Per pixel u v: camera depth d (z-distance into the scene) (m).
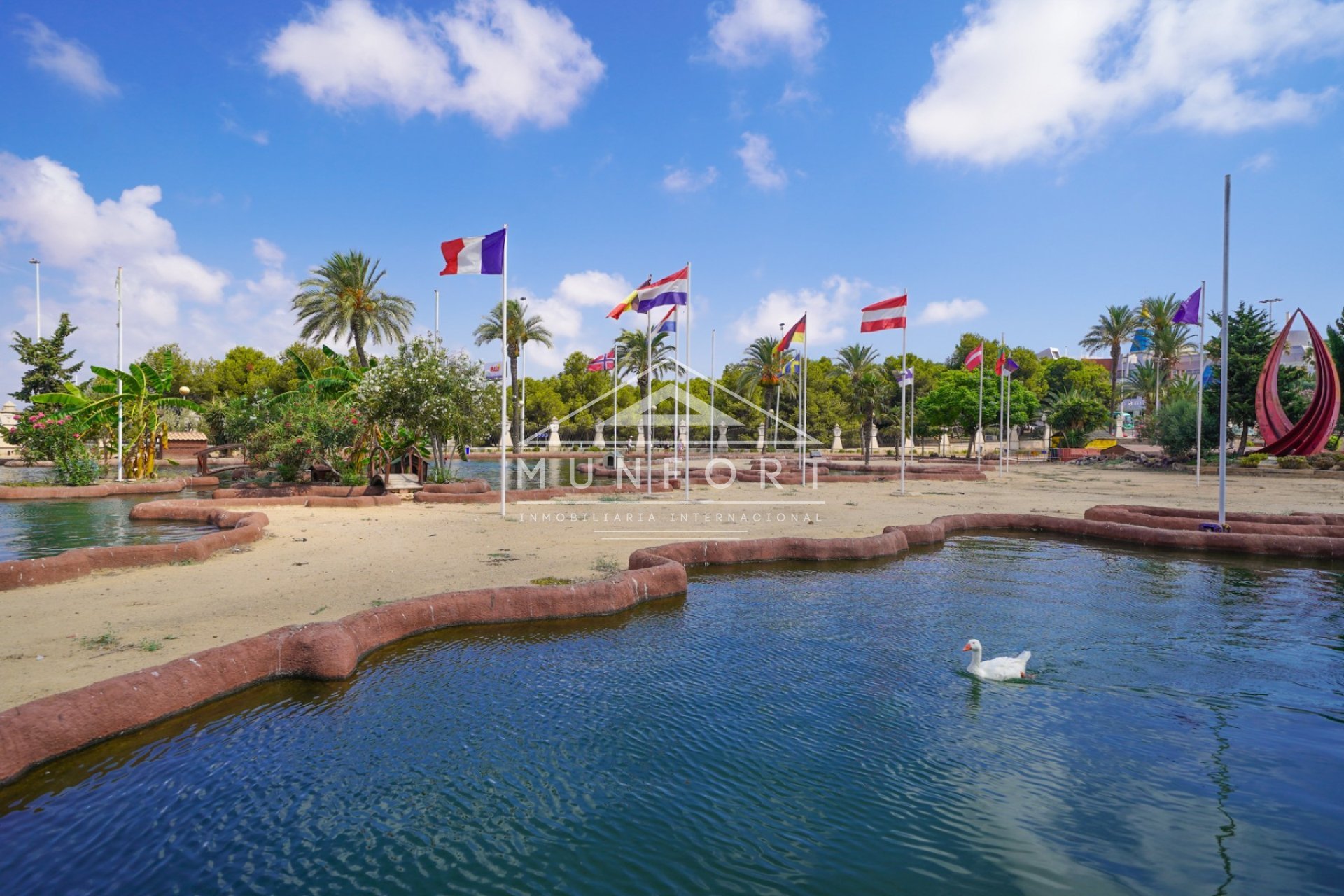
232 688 6.64
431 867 4.14
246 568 11.30
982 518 18.09
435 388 22.97
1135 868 4.20
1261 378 28.83
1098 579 12.20
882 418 62.06
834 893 3.95
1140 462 44.69
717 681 7.21
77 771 5.17
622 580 10.03
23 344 37.44
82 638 7.50
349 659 7.21
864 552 13.93
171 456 44.38
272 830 4.49
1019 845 4.43
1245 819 4.76
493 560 12.20
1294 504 22.55
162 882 3.96
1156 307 58.56
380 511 19.31
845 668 7.61
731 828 4.61
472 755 5.54
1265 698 6.88
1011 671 7.32
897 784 5.20
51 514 19.14
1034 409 61.31
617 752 5.62
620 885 4.01
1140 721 6.32
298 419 24.80
